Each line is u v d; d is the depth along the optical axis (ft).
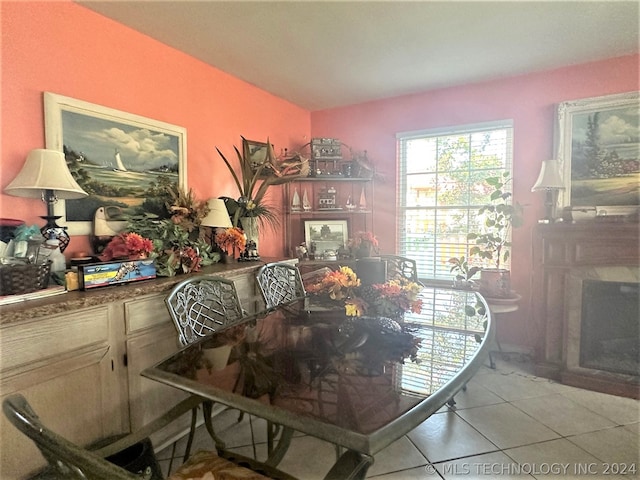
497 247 10.27
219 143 9.80
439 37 8.05
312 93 11.75
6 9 5.60
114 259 6.19
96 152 6.81
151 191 7.84
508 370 9.43
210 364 4.50
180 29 7.54
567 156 9.71
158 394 6.17
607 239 8.41
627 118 9.05
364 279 7.84
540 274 9.34
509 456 6.12
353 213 12.87
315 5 6.73
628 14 7.13
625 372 8.30
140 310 5.87
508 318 10.82
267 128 11.61
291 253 12.89
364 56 9.00
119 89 7.26
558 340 8.96
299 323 6.02
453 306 7.16
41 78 6.04
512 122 10.52
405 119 12.07
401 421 3.26
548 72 9.96
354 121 12.94
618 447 6.33
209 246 8.47
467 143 11.37
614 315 8.46
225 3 6.62
